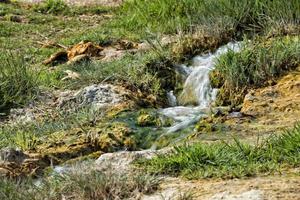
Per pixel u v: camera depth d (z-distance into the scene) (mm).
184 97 12508
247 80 11547
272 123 9602
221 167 7754
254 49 12109
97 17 19859
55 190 7516
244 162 7781
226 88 11672
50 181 7828
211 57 13461
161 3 16891
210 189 7211
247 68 11719
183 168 7848
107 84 12242
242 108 10508
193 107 11727
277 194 6895
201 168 7781
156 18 16734
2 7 20484
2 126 10906
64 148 9352
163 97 12430
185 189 7297
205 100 12008
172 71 13125
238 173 7535
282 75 11516
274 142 8211
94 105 11219
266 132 9141
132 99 11719
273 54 11797
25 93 12164
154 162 8039
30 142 9547
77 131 10023
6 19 19266
